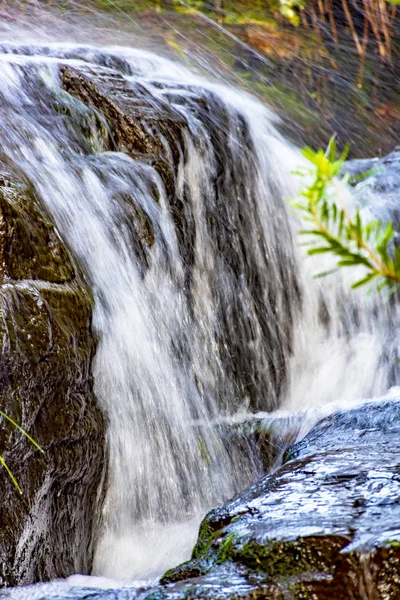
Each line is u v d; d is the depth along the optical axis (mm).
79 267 6535
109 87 9109
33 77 8453
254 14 19469
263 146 10594
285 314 9898
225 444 7676
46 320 5406
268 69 19594
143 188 8258
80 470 5781
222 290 9102
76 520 5859
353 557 3428
